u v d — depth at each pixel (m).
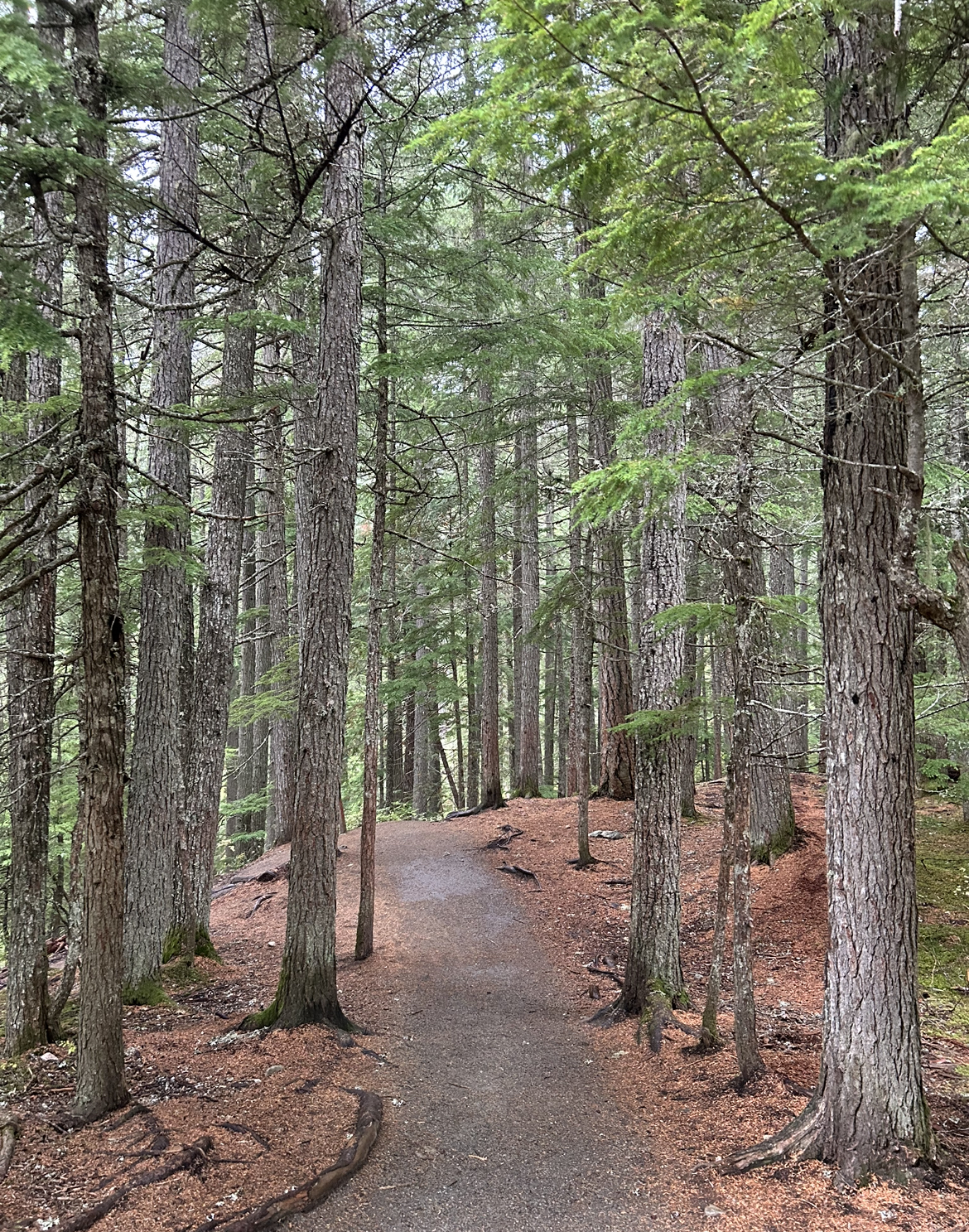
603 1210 4.52
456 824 16.36
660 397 7.29
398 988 8.70
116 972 5.47
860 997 4.38
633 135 2.98
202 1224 4.20
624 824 14.64
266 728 21.11
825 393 4.70
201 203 9.53
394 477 12.31
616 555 15.09
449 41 5.88
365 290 9.16
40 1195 4.38
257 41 6.70
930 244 3.54
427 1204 4.66
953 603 3.88
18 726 6.70
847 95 3.99
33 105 4.26
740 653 5.68
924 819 12.49
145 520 7.78
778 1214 4.14
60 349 4.98
